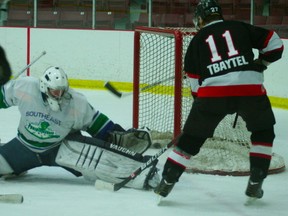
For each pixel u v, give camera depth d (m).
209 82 6.24
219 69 6.23
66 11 19.56
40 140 7.12
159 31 9.54
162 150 6.78
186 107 9.46
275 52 6.39
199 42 6.38
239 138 8.79
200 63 6.35
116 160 7.24
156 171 7.19
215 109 6.24
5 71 6.55
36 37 18.12
